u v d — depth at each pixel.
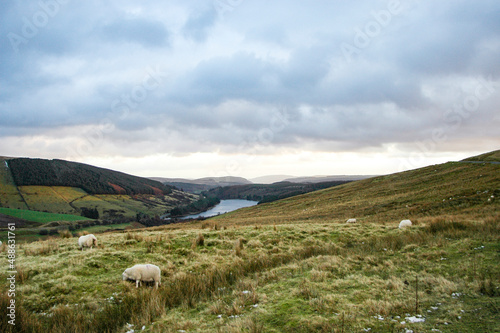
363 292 7.52
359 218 37.75
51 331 6.71
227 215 84.81
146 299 8.26
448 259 9.70
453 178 54.69
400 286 7.68
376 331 5.36
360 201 56.28
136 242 15.77
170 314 7.37
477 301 6.23
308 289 7.76
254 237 17.56
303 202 78.88
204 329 6.18
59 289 9.38
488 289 6.64
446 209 32.59
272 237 17.44
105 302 8.70
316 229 19.39
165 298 8.23
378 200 51.84
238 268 11.23
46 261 11.93
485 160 68.38
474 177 48.16
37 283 9.76
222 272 10.58
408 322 5.61
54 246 14.73
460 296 6.65
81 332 6.69
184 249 14.67
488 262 8.74
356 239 16.69
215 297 8.17
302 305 6.90
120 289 9.70
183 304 7.86
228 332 5.67
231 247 15.49
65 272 10.73
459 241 11.68
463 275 8.05
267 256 13.34
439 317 5.70
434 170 72.94
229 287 9.17
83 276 10.67
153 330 6.42
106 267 11.70
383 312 6.15
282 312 6.60
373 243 13.99
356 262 10.56
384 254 11.42
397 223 23.70
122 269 11.62
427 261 9.73
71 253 13.33
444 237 13.18
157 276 10.09
